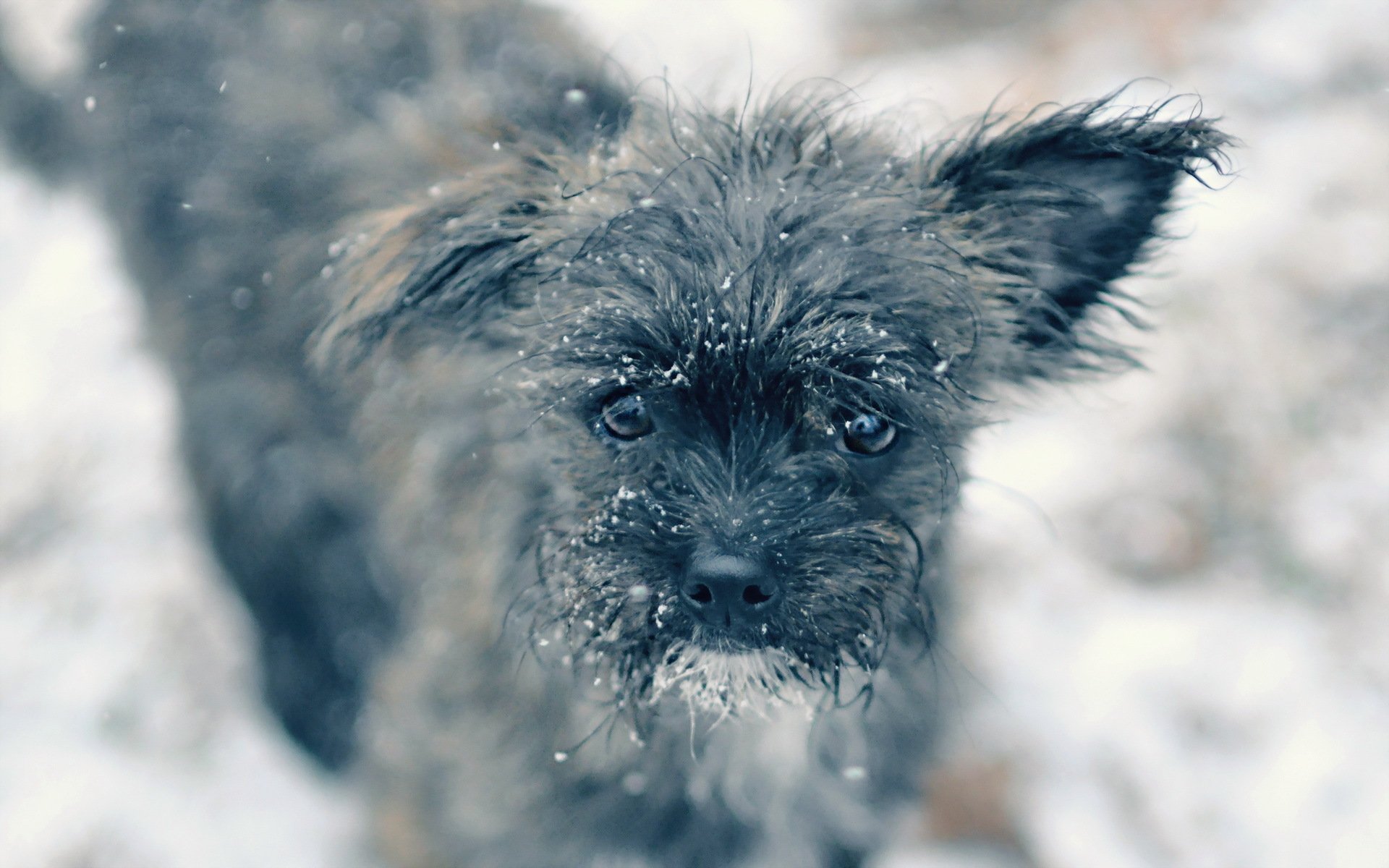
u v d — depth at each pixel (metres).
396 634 0.81
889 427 0.65
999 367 0.68
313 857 0.79
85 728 0.83
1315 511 0.86
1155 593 0.85
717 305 0.63
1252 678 0.81
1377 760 0.79
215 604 0.87
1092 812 0.78
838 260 0.64
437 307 0.66
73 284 1.10
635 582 0.64
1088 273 0.67
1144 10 1.20
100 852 0.79
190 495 0.83
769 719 0.69
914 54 1.21
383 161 0.73
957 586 0.70
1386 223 0.98
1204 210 1.00
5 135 1.02
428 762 0.71
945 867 0.78
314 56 0.78
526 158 0.68
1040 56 1.18
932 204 0.66
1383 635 0.82
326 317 0.69
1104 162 0.65
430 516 0.71
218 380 0.80
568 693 0.68
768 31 1.23
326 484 0.79
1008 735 0.80
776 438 0.64
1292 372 0.89
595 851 0.69
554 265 0.66
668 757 0.68
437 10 0.78
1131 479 0.87
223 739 0.83
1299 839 0.77
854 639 0.65
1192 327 0.91
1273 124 1.08
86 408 0.99
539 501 0.67
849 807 0.70
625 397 0.65
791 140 0.67
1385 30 1.15
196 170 0.80
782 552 0.64
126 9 0.83
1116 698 0.81
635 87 0.72
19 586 0.88
